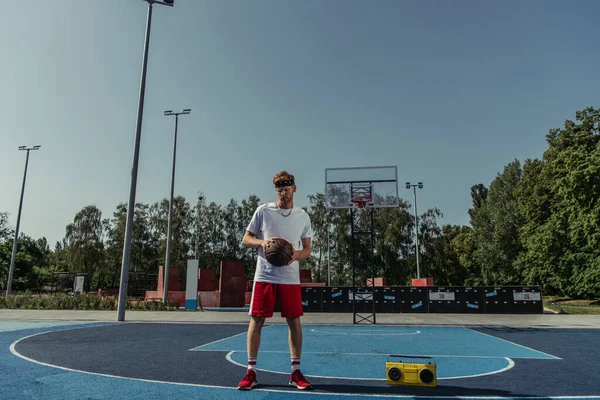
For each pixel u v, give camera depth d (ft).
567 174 94.99
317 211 176.04
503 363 19.54
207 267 178.09
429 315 60.08
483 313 65.31
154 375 15.74
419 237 173.88
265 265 13.56
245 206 187.21
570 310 71.41
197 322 43.09
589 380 15.40
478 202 235.40
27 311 57.98
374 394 12.56
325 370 17.31
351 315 59.67
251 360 13.56
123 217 184.44
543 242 106.22
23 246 198.90
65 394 12.59
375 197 49.26
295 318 13.61
